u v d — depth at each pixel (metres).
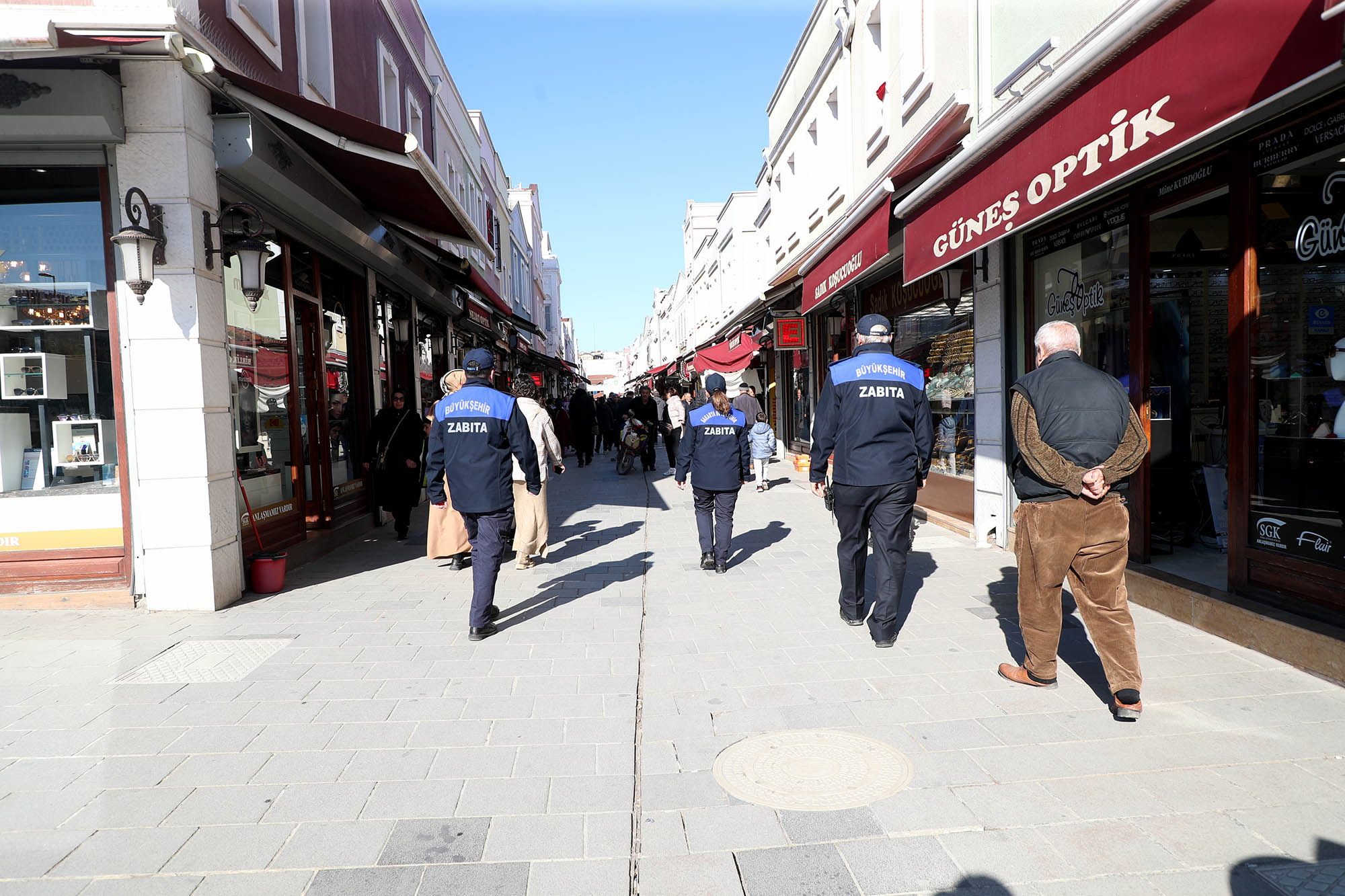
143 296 5.45
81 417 5.69
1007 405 7.21
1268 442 4.36
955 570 6.61
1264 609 4.33
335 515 8.77
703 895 2.36
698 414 6.80
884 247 7.14
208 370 5.69
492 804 2.93
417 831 2.75
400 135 5.61
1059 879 2.40
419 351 13.66
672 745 3.41
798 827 2.72
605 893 2.38
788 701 3.87
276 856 2.61
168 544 5.64
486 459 4.97
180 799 2.99
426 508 11.66
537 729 3.59
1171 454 6.39
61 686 4.17
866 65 11.02
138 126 5.41
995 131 5.02
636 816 2.83
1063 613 5.17
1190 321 6.44
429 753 3.36
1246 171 4.35
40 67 5.11
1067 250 6.42
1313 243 3.96
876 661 4.41
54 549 5.70
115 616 5.53
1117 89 3.88
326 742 3.48
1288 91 2.88
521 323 19.77
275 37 7.34
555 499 12.36
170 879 2.49
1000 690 3.92
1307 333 4.04
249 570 6.28
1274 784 2.91
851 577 5.04
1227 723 3.42
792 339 14.13
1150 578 5.16
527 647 4.80
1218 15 3.22
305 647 4.84
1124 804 2.81
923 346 9.51
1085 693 3.84
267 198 6.69
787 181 16.98
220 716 3.77
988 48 7.04
